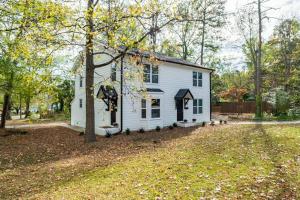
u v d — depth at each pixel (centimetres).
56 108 3669
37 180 753
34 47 784
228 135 1370
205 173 667
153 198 521
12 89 1547
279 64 3775
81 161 973
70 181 715
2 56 1243
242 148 962
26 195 623
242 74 4934
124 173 738
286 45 3747
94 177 730
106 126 1745
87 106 1402
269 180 583
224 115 3247
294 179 583
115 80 1590
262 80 3659
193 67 2278
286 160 747
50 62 846
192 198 505
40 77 889
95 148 1231
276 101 2586
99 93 1788
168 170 721
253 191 523
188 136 1467
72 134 1717
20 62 1346
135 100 1795
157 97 1909
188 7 2877
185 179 630
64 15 773
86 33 834
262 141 1091
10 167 930
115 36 944
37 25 696
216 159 810
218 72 4469
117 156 1019
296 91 2830
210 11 3228
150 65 1889
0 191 664
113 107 1759
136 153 1048
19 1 667
